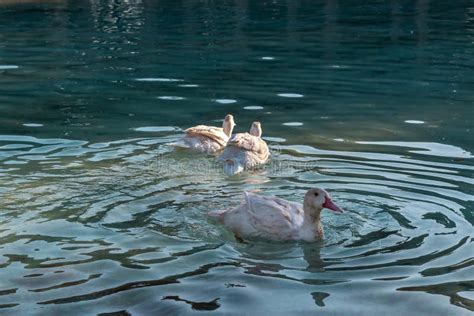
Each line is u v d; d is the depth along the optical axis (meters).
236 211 9.66
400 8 34.25
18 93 17.53
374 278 8.18
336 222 9.77
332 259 8.71
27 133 13.87
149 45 24.75
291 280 8.15
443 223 9.59
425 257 8.66
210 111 15.73
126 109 15.88
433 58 21.94
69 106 16.17
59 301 7.66
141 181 11.22
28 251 8.79
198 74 19.81
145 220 9.77
